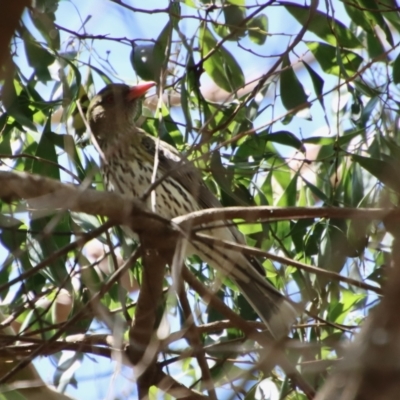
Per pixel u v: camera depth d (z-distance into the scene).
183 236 7.57
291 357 7.82
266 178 10.77
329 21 9.83
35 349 8.43
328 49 10.66
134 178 10.78
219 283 8.68
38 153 9.50
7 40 4.50
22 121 9.14
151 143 10.90
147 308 8.60
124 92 11.23
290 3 10.12
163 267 8.39
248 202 10.25
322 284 8.68
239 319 8.27
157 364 8.94
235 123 10.49
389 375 4.40
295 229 10.06
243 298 10.62
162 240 7.69
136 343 8.70
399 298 4.45
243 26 9.61
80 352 8.89
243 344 8.53
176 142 11.04
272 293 10.09
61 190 6.79
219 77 10.70
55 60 9.62
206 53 10.62
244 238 10.15
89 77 10.59
